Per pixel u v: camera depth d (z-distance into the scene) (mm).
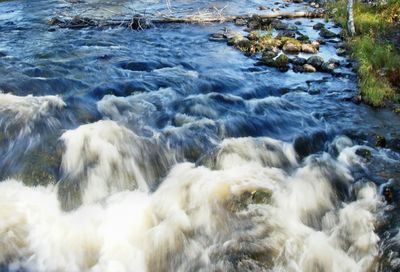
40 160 7352
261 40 15094
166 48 14812
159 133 8625
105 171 7383
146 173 7551
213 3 22828
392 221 6559
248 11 20750
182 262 5902
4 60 12438
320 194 7215
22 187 6820
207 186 7062
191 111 9812
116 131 8328
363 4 19359
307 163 8086
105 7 21078
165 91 10859
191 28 17703
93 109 9539
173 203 6738
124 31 16953
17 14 19609
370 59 12523
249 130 9219
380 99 10414
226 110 10000
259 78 12211
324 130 9273
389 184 7422
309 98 10938
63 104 9500
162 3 22438
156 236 6156
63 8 20922
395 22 16594
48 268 5695
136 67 12664
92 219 6406
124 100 10141
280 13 19688
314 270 5820
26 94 9969
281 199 6895
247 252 5949
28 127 8336
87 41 15203
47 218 6336
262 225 6375
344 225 6543
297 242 6145
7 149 7656
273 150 8367
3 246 5816
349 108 10344
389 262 5859
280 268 5754
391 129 9320
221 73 12461
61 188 6879
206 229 6285
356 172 7812
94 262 5816
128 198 6898
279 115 9914
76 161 7469
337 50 14359
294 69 12805
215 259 5871
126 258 5883
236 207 6629
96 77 11500
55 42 14883
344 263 5918
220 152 8062
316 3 22906
